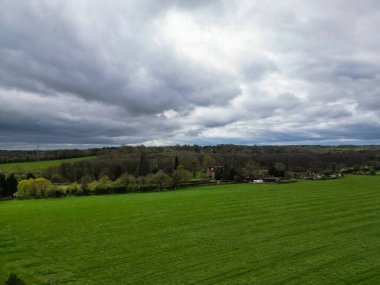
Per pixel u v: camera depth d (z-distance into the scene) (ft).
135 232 155.53
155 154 561.43
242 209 208.03
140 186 339.77
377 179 376.27
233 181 398.21
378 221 166.61
